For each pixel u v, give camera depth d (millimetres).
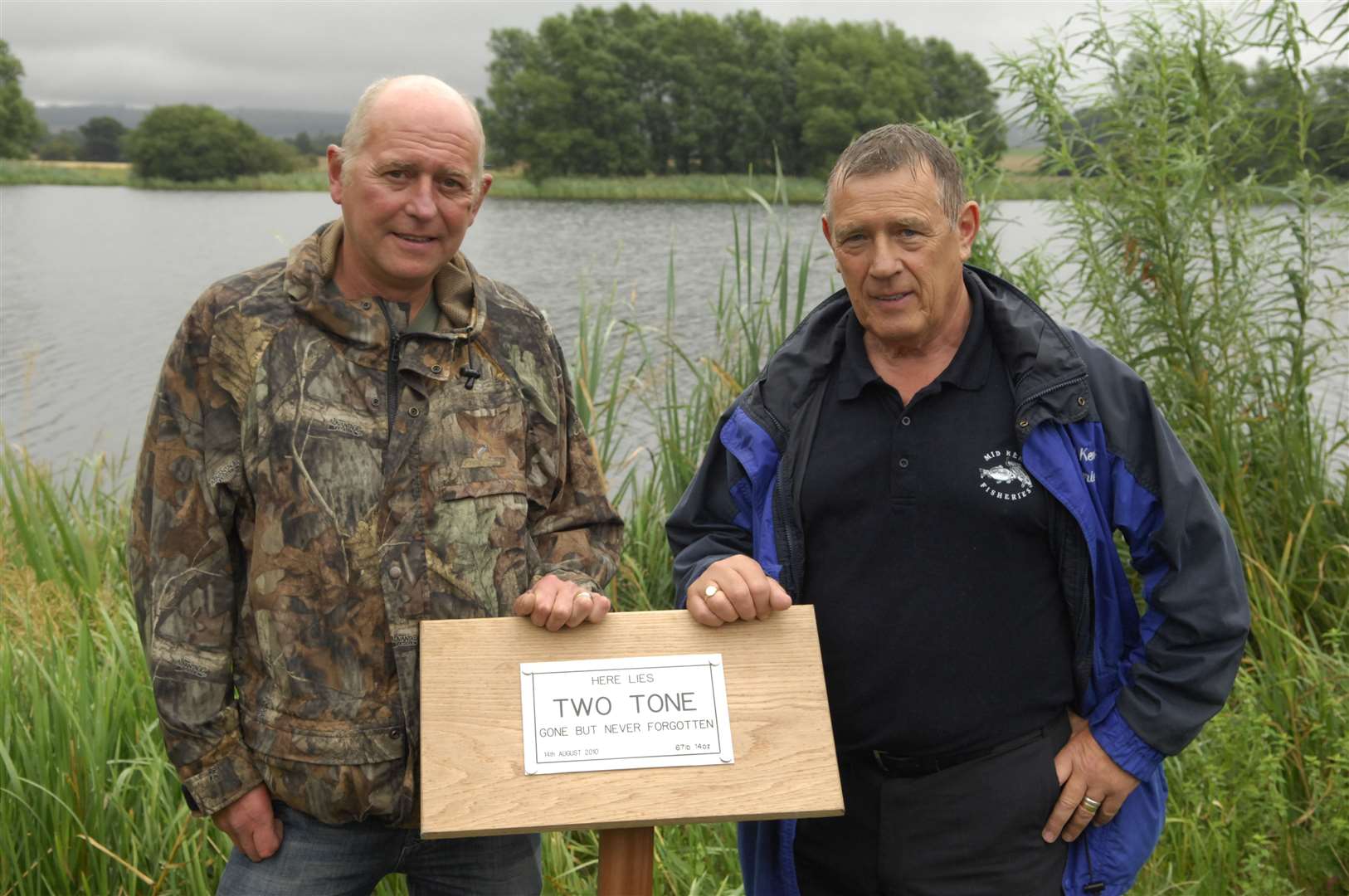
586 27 57188
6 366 12617
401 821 1979
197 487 1921
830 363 2113
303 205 46062
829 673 2086
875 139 1997
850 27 51156
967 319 2068
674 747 1781
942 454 2008
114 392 11320
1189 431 4059
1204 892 2848
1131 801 2064
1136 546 2055
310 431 1907
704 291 13688
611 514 2248
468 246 24141
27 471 5293
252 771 1945
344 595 1912
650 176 55594
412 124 1893
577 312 14445
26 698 3119
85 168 68812
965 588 2004
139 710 3205
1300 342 4055
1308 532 3926
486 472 2002
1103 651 2051
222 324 1920
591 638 1841
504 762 1742
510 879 2133
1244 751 3121
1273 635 3500
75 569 4453
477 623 1825
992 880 2004
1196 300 4113
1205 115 4082
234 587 1978
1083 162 4184
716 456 2258
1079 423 2002
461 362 2025
